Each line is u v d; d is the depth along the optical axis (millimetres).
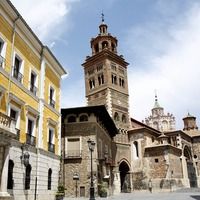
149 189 62750
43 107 30688
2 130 20047
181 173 68125
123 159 65938
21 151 25266
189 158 78062
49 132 32531
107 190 44469
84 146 43938
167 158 63062
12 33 25750
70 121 45875
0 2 23422
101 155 47406
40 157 28797
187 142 78812
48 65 33281
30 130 28188
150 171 64375
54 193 31672
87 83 77062
